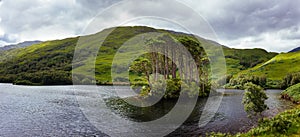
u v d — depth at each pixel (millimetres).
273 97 43406
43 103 34812
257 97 22266
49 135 18641
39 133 19266
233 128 19000
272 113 25016
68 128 20391
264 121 15570
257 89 22516
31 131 19875
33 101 36969
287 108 29406
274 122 14086
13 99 39375
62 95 43625
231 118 22203
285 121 14172
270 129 13922
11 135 18875
